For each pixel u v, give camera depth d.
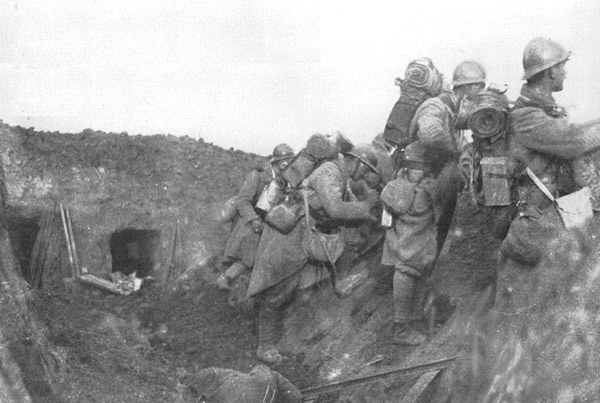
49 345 8.23
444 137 8.22
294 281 8.98
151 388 8.16
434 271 8.86
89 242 10.93
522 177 7.68
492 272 8.61
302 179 9.00
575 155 7.52
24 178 10.83
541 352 7.41
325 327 9.09
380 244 9.45
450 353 7.97
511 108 7.77
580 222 7.55
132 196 11.18
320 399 8.11
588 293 7.41
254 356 9.07
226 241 11.14
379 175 9.13
